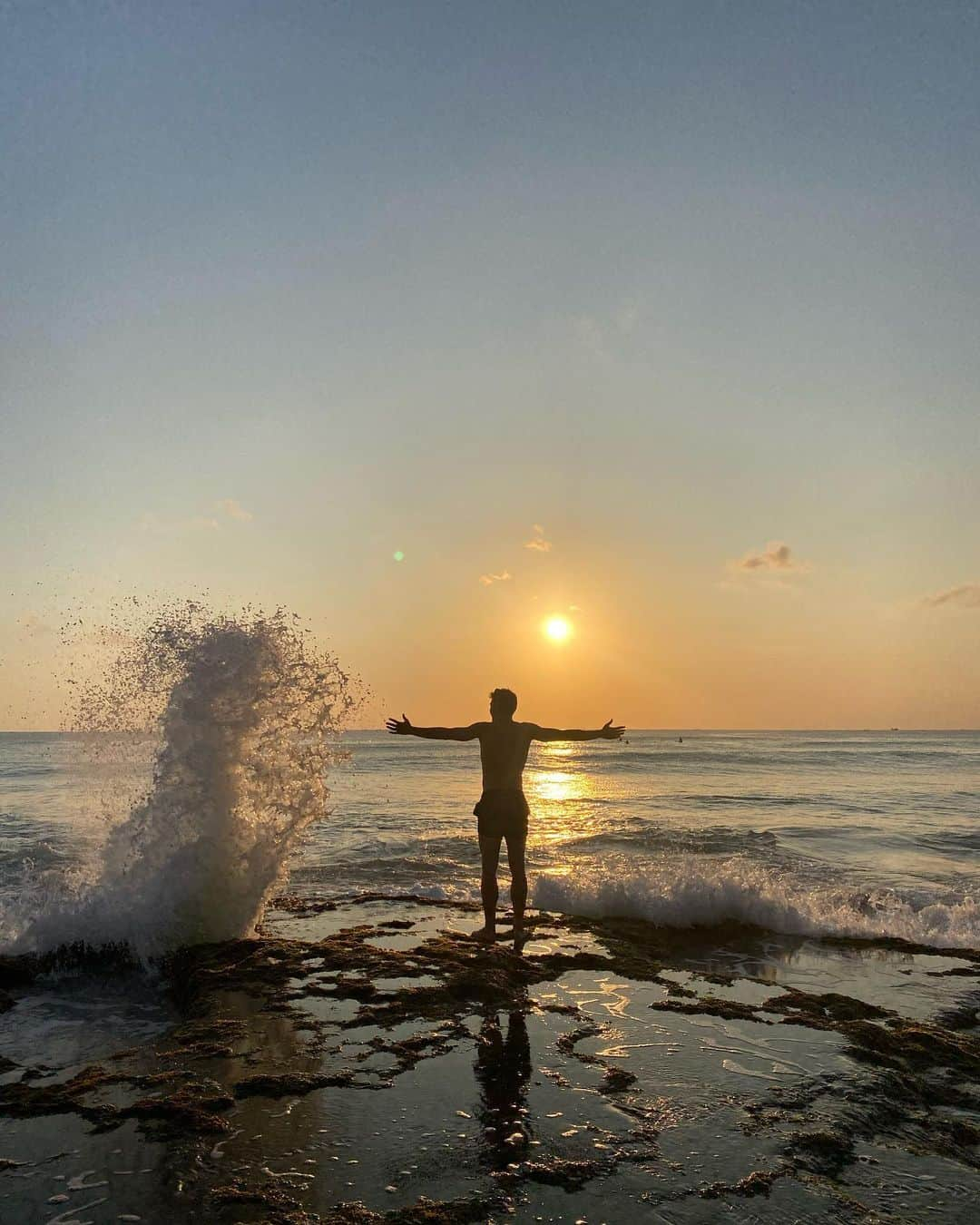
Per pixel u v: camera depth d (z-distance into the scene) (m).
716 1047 5.24
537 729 8.71
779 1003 6.25
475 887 10.66
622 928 8.55
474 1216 3.37
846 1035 5.51
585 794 27.44
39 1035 5.64
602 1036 5.41
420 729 8.64
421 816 18.83
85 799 9.00
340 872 11.66
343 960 7.04
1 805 20.70
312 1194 3.52
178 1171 3.70
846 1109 4.38
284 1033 5.41
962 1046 5.45
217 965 6.96
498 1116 4.24
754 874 10.66
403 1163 3.77
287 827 8.27
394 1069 4.82
